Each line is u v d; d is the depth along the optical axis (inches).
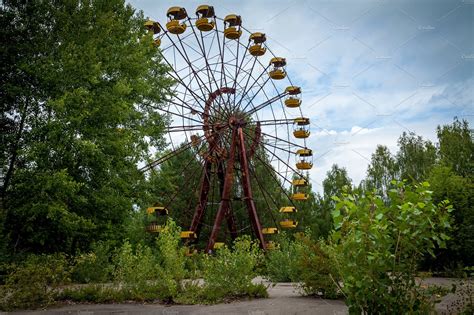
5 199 675.4
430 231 192.7
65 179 633.0
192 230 1234.6
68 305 454.9
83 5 758.5
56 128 648.4
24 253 685.9
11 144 705.6
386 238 189.3
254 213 1192.8
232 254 506.6
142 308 425.7
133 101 931.3
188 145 1294.3
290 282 721.6
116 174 821.9
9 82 709.3
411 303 191.2
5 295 444.1
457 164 1101.7
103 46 796.0
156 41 1262.3
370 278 188.5
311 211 1806.1
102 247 738.8
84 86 721.6
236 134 1244.5
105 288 507.5
